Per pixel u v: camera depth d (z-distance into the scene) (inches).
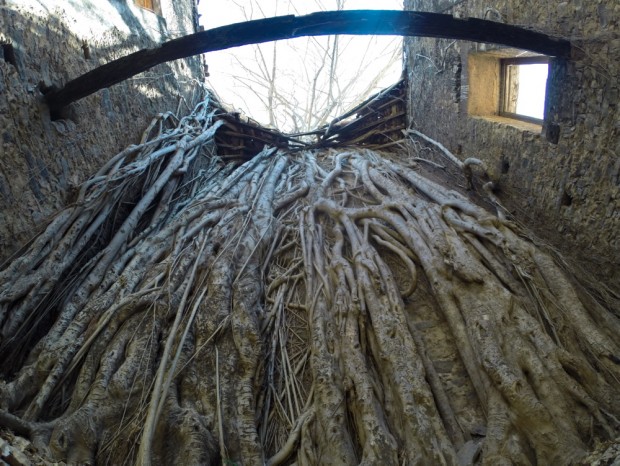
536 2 244.7
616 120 205.8
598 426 158.4
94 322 206.5
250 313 211.5
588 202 225.3
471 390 185.2
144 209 276.5
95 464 164.4
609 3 202.7
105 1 318.3
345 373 183.2
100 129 296.8
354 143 452.8
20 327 206.2
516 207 276.2
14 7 238.4
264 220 271.0
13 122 232.2
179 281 227.1
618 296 210.2
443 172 346.9
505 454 155.3
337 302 207.6
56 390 185.6
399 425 169.2
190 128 367.9
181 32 436.1
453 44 339.3
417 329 210.8
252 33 233.1
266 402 191.0
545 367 172.7
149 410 165.8
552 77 241.0
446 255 217.0
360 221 260.2
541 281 206.4
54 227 233.5
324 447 165.9
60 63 267.4
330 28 229.8
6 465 142.8
